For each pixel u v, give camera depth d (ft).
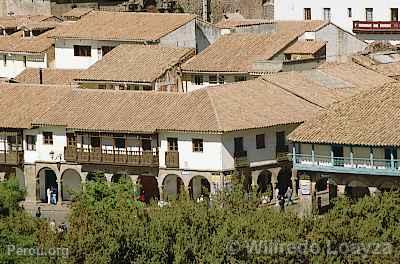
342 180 399.44
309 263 307.58
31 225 336.70
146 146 426.51
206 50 505.25
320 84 456.86
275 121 422.41
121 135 428.15
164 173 423.23
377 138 390.42
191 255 316.81
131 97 441.68
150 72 488.02
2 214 349.41
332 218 314.55
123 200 353.10
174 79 492.95
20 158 445.78
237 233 312.91
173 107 429.38
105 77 488.85
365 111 405.39
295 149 405.80
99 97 445.78
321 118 408.67
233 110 423.23
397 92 410.93
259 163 421.18
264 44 506.07
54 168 441.27
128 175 429.79
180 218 322.75
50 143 442.09
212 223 321.32
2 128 446.19
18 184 392.47
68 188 440.86
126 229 321.73
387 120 398.01
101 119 433.48
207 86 457.27
